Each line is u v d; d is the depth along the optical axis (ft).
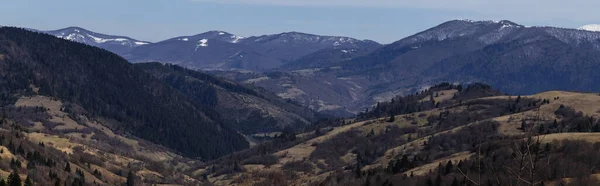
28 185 552.82
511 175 86.94
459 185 437.17
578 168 356.18
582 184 332.80
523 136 89.81
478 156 90.84
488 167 99.86
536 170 82.02
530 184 81.46
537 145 83.66
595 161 390.83
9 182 536.42
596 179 347.97
